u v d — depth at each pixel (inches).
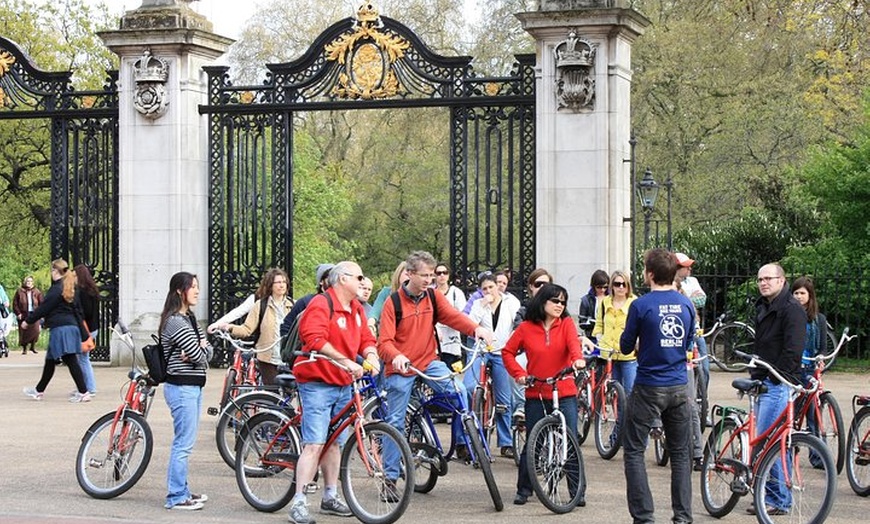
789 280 904.9
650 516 357.1
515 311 536.7
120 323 424.5
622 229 745.0
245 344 519.5
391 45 778.8
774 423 369.7
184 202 816.9
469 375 506.6
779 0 908.6
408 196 1573.6
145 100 815.7
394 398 406.9
